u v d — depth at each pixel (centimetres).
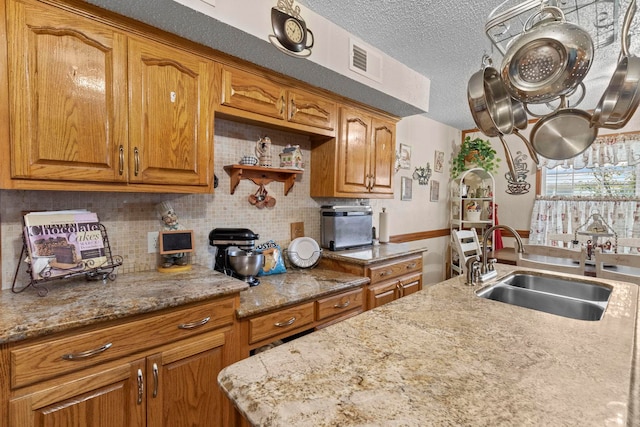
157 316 126
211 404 142
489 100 143
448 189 449
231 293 148
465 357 84
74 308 115
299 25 171
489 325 106
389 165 291
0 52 112
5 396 96
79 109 128
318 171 253
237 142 212
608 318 115
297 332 177
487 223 399
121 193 168
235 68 177
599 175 362
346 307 205
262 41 158
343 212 261
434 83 288
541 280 188
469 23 193
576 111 130
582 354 86
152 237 178
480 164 412
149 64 147
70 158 126
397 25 196
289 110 204
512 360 82
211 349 143
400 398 65
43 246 129
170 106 154
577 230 331
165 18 139
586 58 108
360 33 205
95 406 112
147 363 124
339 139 243
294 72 195
